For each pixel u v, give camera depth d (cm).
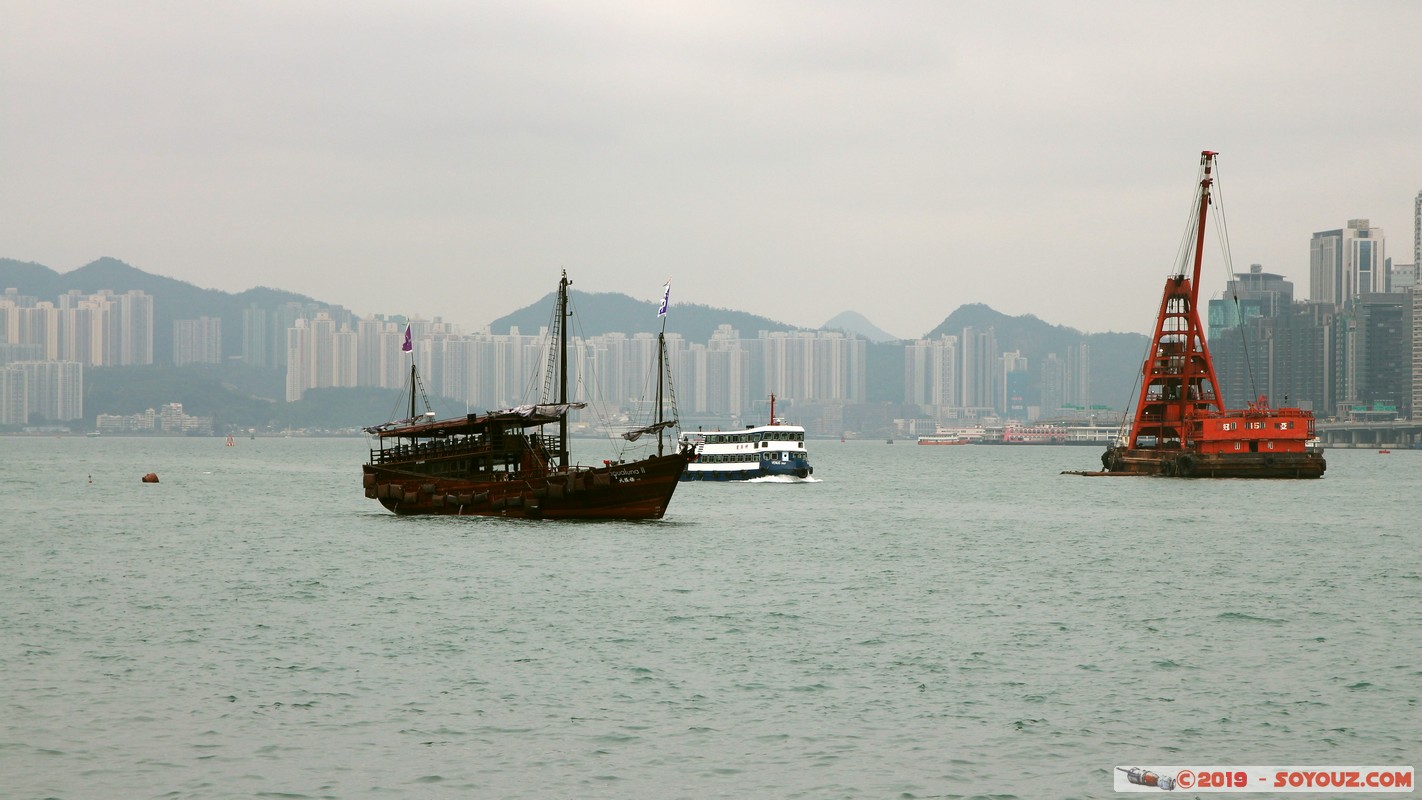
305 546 9594
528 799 3644
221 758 3956
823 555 9175
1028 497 16762
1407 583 7744
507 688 4788
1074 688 4831
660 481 10662
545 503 10838
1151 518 12988
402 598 6919
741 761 3962
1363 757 4053
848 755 4022
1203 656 5416
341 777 3803
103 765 3884
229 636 5781
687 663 5231
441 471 11281
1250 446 18988
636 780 3794
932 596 7119
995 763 3966
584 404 11206
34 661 5216
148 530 11194
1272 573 8244
